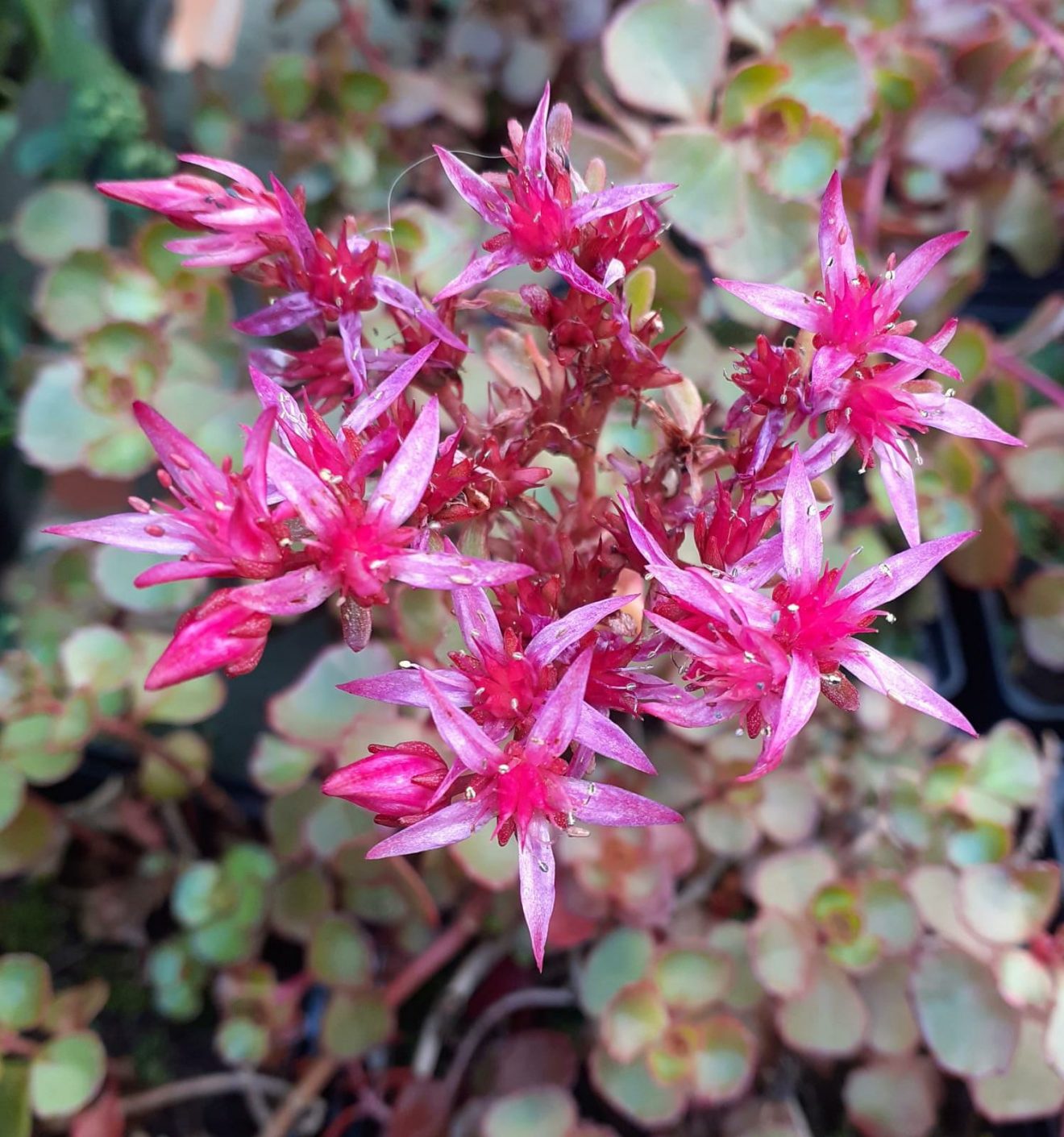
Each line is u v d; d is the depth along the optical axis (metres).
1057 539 0.17
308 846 0.13
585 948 0.14
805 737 0.14
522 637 0.08
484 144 0.18
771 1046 0.13
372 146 0.16
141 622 0.15
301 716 0.12
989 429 0.08
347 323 0.08
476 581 0.07
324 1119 0.14
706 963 0.12
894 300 0.08
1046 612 0.15
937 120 0.14
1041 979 0.11
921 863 0.13
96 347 0.12
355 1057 0.12
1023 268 0.17
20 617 0.14
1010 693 0.16
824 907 0.12
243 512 0.07
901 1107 0.12
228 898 0.13
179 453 0.07
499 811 0.07
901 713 0.14
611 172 0.12
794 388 0.08
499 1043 0.14
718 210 0.12
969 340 0.14
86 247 0.13
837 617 0.07
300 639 0.17
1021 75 0.15
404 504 0.07
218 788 0.15
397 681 0.07
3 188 0.18
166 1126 0.14
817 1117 0.14
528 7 0.16
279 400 0.07
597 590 0.08
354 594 0.07
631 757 0.07
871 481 0.13
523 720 0.07
